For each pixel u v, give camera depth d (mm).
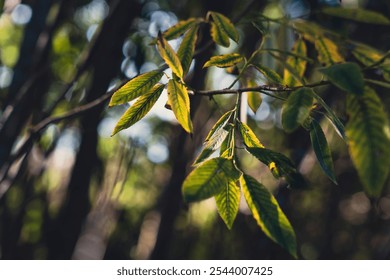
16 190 2322
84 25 2205
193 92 811
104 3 2115
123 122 817
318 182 3051
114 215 2906
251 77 1048
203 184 680
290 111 676
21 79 1563
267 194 710
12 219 2361
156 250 2336
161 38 784
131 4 1633
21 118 1480
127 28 1650
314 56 1164
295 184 809
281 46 1438
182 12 2002
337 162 2961
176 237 3068
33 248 2469
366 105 644
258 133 2479
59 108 2016
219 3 1660
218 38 960
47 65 1538
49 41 1625
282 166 784
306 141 1883
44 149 2156
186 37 904
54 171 2447
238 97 792
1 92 2006
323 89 1880
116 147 2330
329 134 2203
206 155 769
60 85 2074
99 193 2285
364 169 626
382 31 1913
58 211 2246
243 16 1221
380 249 2258
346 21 1520
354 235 3492
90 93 1677
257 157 757
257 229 2287
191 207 2643
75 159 1991
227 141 769
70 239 2129
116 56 1654
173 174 2330
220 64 852
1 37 2547
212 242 3010
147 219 2971
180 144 2297
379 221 3244
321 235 3373
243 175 718
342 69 652
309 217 3318
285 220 699
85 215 2129
